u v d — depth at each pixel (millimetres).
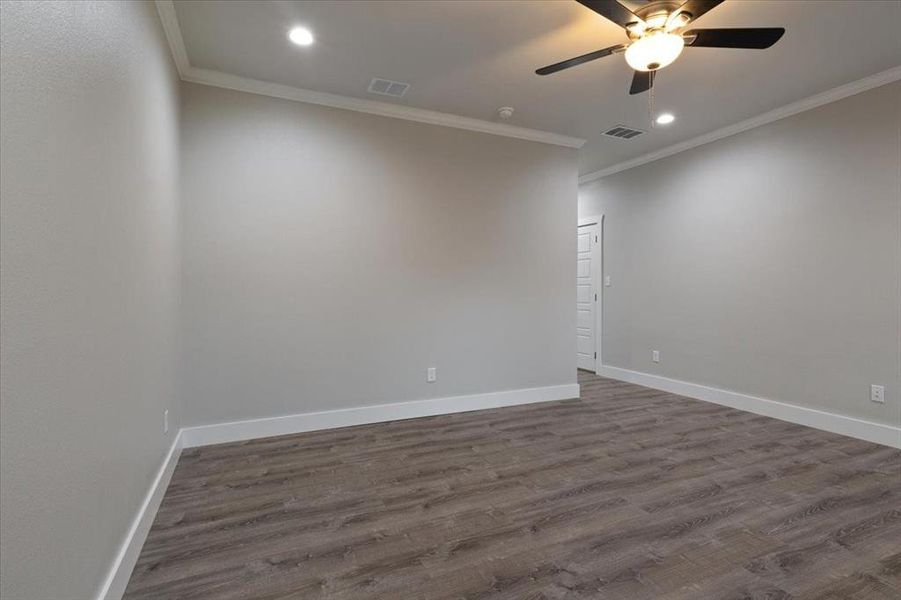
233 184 3268
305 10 2461
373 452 3084
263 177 3354
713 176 4453
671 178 4898
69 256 1175
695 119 4066
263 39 2750
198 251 3176
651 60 2260
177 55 2836
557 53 2926
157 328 2279
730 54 2924
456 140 4090
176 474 2705
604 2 2031
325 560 1873
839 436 3434
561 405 4375
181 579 1738
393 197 3816
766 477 2686
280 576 1769
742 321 4203
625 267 5496
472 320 4180
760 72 3178
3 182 871
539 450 3135
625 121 4121
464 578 1758
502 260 4324
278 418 3420
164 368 2471
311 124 3510
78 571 1229
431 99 3629
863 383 3359
